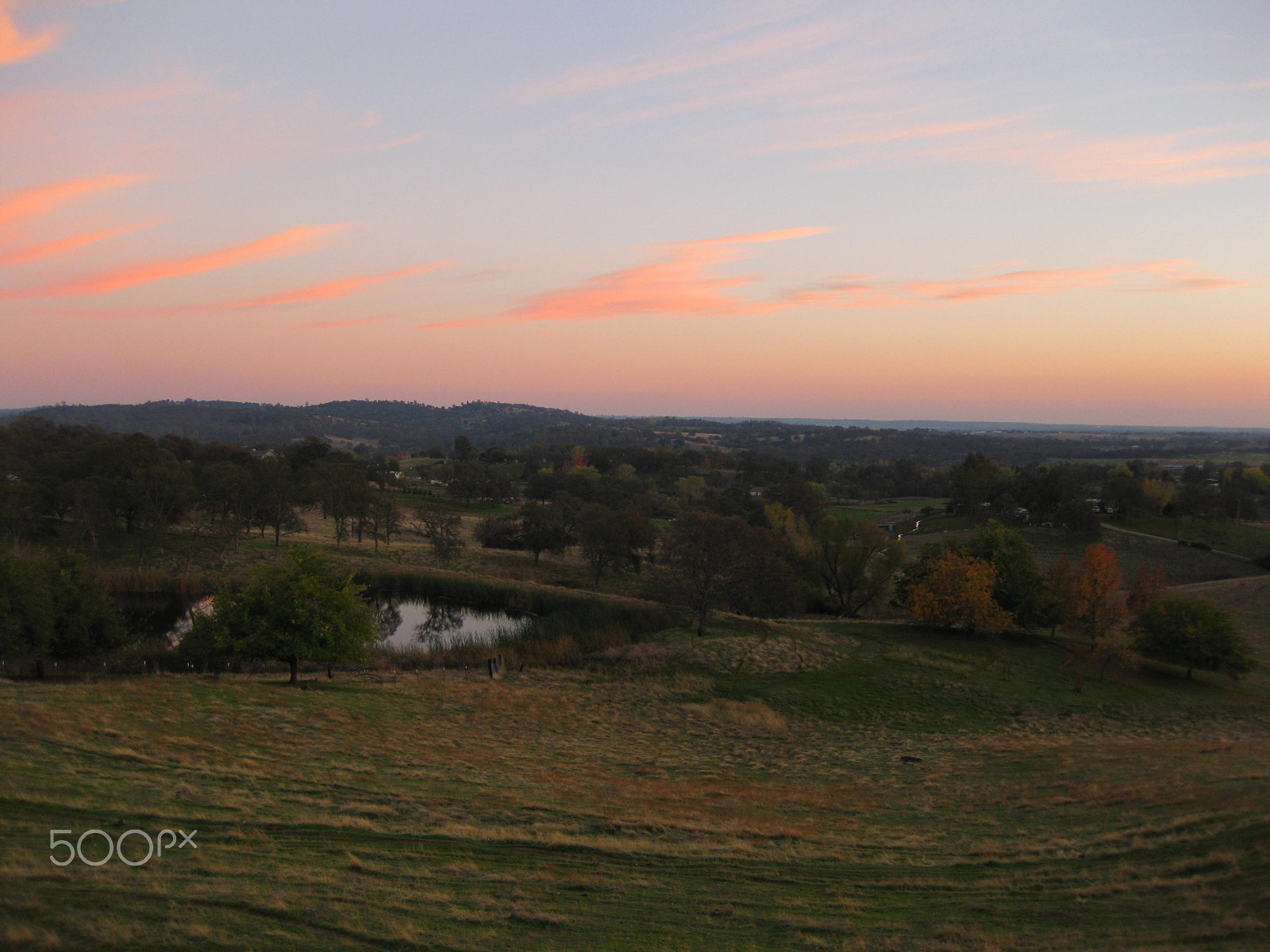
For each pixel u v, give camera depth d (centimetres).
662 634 5062
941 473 18638
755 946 1162
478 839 1577
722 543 5091
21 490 7025
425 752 2384
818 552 6812
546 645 4634
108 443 8625
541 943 1122
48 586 3472
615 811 1928
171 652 3959
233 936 1024
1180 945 1089
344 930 1087
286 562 3516
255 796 1680
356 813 1658
